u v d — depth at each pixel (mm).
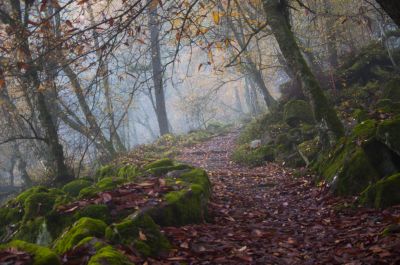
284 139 15820
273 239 6422
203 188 8078
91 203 6770
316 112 11102
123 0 5461
